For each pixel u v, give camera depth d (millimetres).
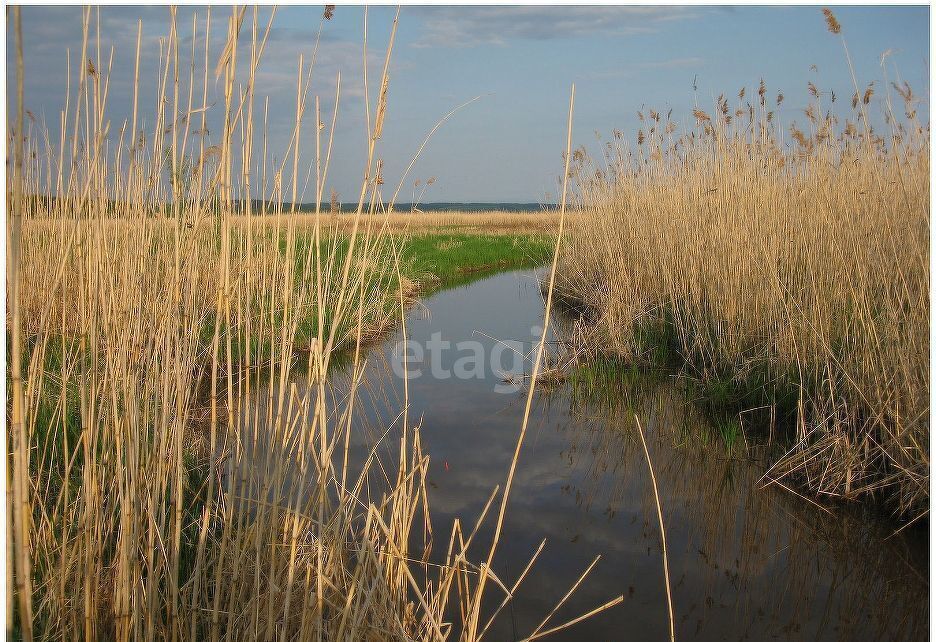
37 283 4277
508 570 3396
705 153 7527
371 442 5000
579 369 7086
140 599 2098
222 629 2447
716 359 6316
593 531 3795
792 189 6078
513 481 4430
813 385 4902
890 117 4852
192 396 4812
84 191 2293
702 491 4297
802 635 2914
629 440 5191
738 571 3418
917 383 3812
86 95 2100
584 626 2943
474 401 6160
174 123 2068
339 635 2156
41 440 3586
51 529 2619
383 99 2076
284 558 2535
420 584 3205
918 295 4215
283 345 2250
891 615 3064
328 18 2094
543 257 20719
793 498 4141
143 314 2451
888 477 3867
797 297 5453
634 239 9188
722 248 6473
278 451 2219
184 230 2332
